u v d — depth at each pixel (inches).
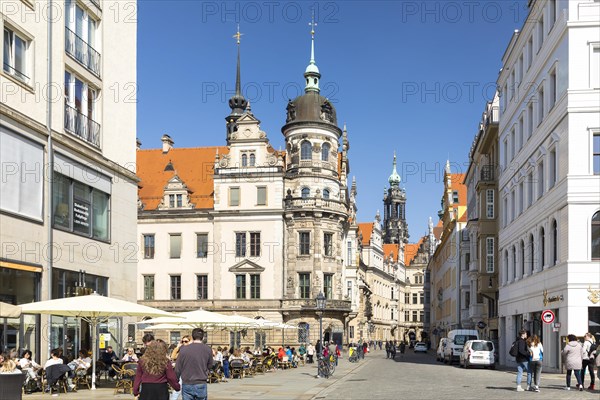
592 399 849.5
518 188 1834.4
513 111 1926.7
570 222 1353.3
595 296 1331.2
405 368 1902.1
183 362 538.6
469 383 1186.0
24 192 1100.5
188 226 3184.1
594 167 1357.0
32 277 1120.2
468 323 3019.2
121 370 1010.7
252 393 1047.0
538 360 981.2
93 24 1359.5
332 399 931.3
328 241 3169.3
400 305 6860.2
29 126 1112.2
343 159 3540.8
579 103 1364.4
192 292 3142.2
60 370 959.6
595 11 1374.3
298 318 3075.8
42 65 1160.2
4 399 710.5
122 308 973.8
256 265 3085.6
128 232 1462.8
